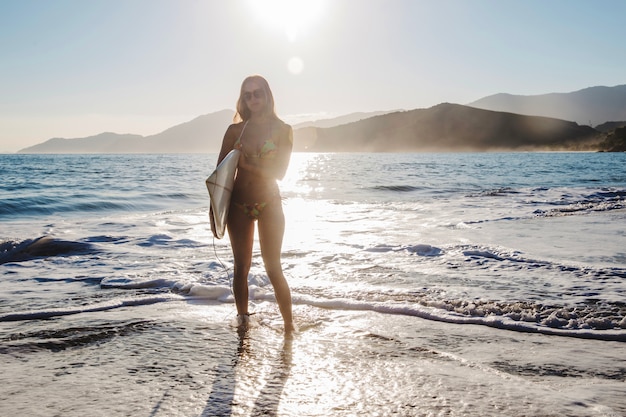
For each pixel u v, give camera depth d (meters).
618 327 3.95
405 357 3.23
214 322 4.04
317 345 3.47
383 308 4.45
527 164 60.62
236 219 3.80
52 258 7.09
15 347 3.40
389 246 7.76
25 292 5.18
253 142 3.73
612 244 8.12
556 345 3.54
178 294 5.06
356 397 2.59
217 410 2.42
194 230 10.13
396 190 21.91
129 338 3.60
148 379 2.83
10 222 11.29
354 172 40.22
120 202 15.88
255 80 3.77
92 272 6.18
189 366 3.04
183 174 35.97
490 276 5.85
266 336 3.67
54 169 45.00
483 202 16.14
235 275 3.91
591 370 3.03
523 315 4.20
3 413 2.37
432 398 2.58
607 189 21.20
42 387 2.71
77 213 13.52
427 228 10.24
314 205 15.38
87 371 2.95
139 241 8.58
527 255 7.05
